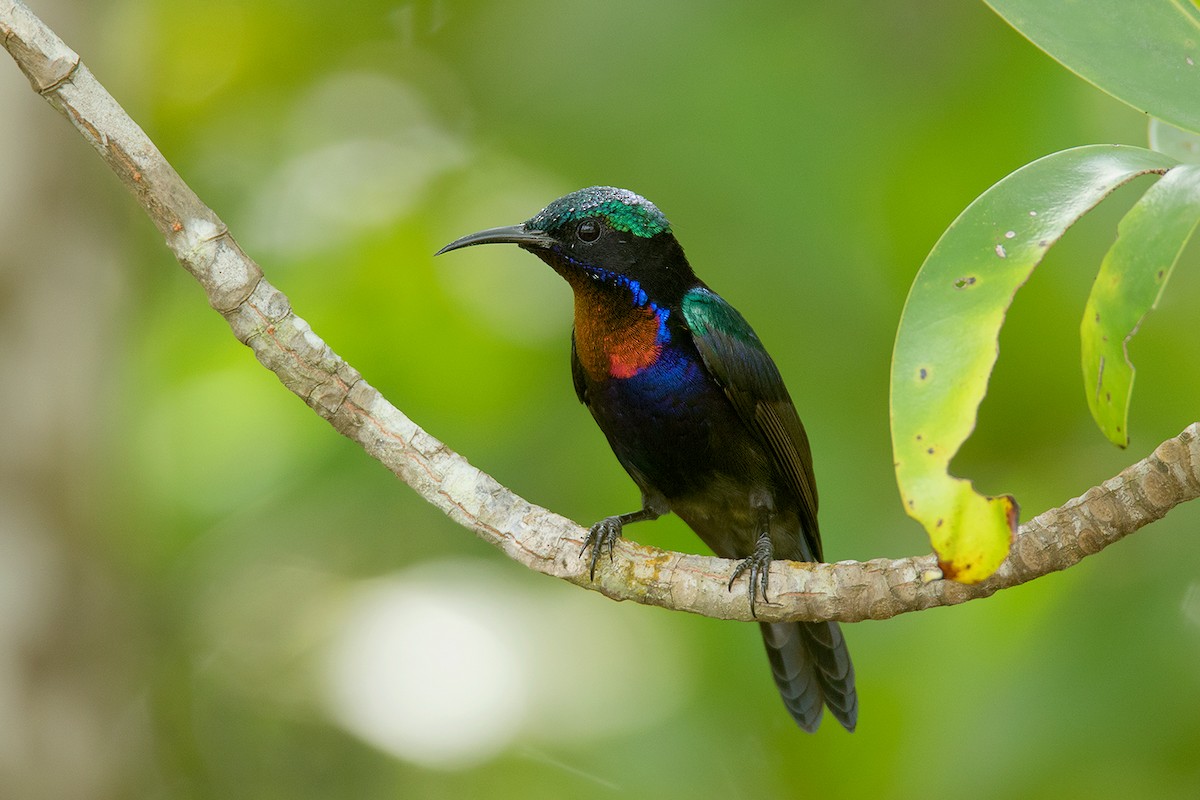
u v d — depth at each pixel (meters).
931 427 5.14
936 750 9.79
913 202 11.24
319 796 12.76
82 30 12.31
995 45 11.58
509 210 12.30
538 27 11.78
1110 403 5.32
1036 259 5.15
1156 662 9.70
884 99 11.57
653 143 11.50
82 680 11.82
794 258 11.35
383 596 11.66
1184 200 5.13
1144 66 5.37
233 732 12.98
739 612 6.87
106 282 12.24
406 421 7.05
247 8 13.03
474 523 7.04
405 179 12.76
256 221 12.71
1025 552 6.36
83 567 11.90
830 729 10.38
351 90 13.18
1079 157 5.32
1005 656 9.88
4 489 11.59
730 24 11.46
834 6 11.66
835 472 11.25
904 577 6.58
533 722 11.28
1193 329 11.35
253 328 6.81
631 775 11.51
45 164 11.80
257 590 12.93
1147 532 10.19
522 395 11.82
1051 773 9.48
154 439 12.37
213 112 13.16
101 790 11.79
